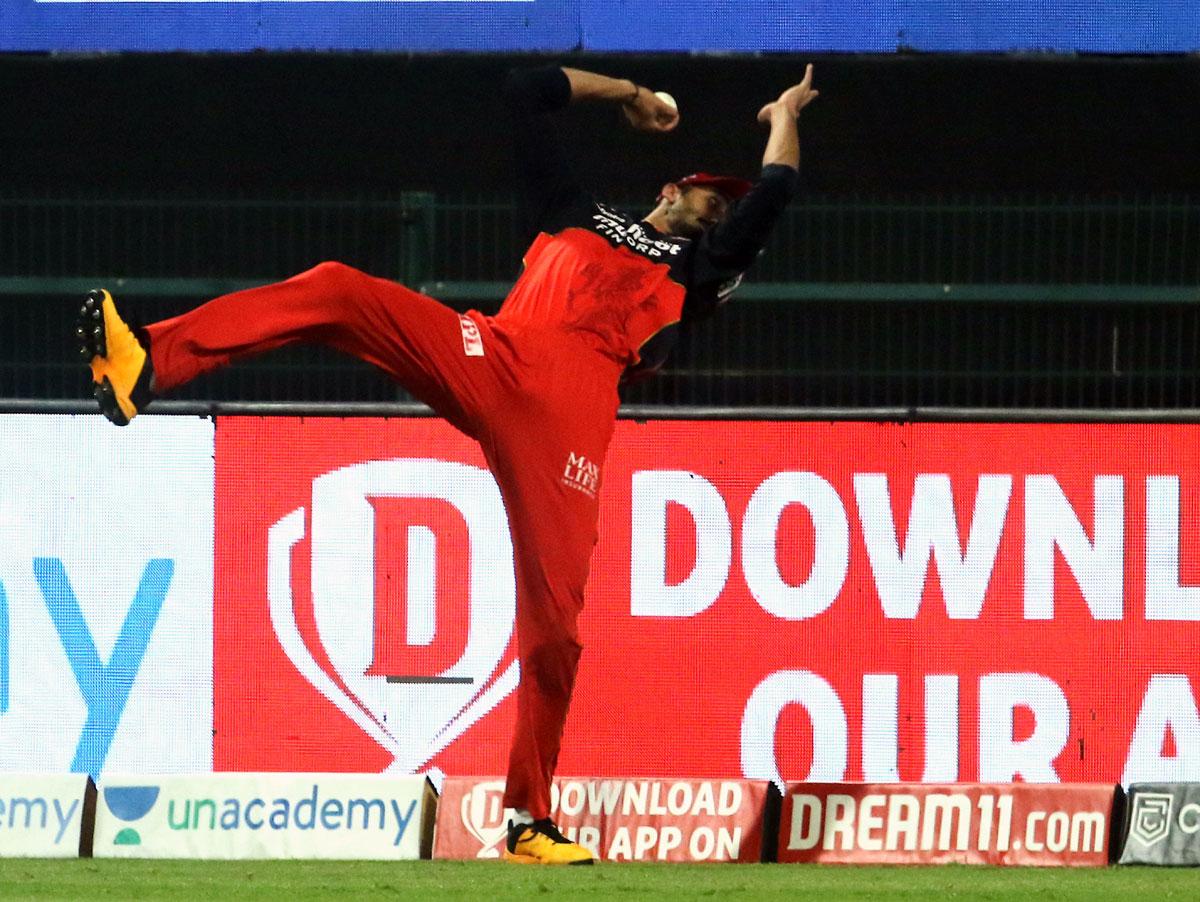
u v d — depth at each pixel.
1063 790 21.59
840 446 22.72
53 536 22.78
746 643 22.52
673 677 22.47
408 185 35.62
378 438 22.86
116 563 22.75
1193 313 30.27
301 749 22.55
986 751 22.39
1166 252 30.62
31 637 22.67
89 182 35.81
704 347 30.53
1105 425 22.69
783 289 28.78
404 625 22.69
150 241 32.69
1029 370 30.20
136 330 15.82
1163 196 34.91
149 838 21.36
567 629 18.09
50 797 21.55
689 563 22.59
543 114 18.42
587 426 17.91
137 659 22.62
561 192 18.59
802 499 22.67
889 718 22.44
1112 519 22.62
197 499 22.81
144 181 35.75
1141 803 21.50
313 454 22.84
